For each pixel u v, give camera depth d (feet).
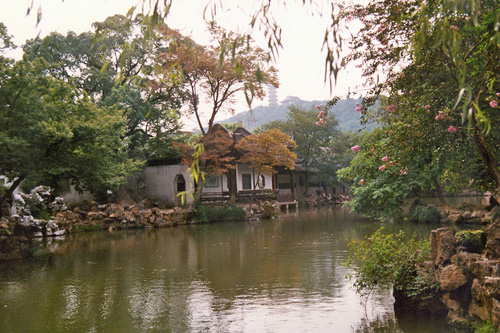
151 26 7.79
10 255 51.80
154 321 24.64
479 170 26.35
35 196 81.20
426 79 21.44
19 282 37.73
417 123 22.33
